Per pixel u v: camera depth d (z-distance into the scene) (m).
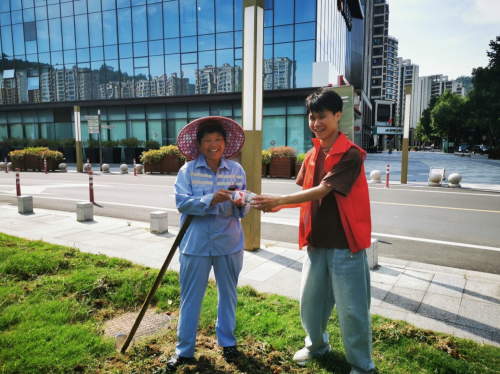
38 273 4.30
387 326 3.05
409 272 4.60
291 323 3.15
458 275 4.61
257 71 5.20
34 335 2.85
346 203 2.19
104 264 4.65
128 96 29.02
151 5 27.33
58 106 30.59
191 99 26.59
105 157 28.23
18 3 31.39
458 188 13.42
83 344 2.76
